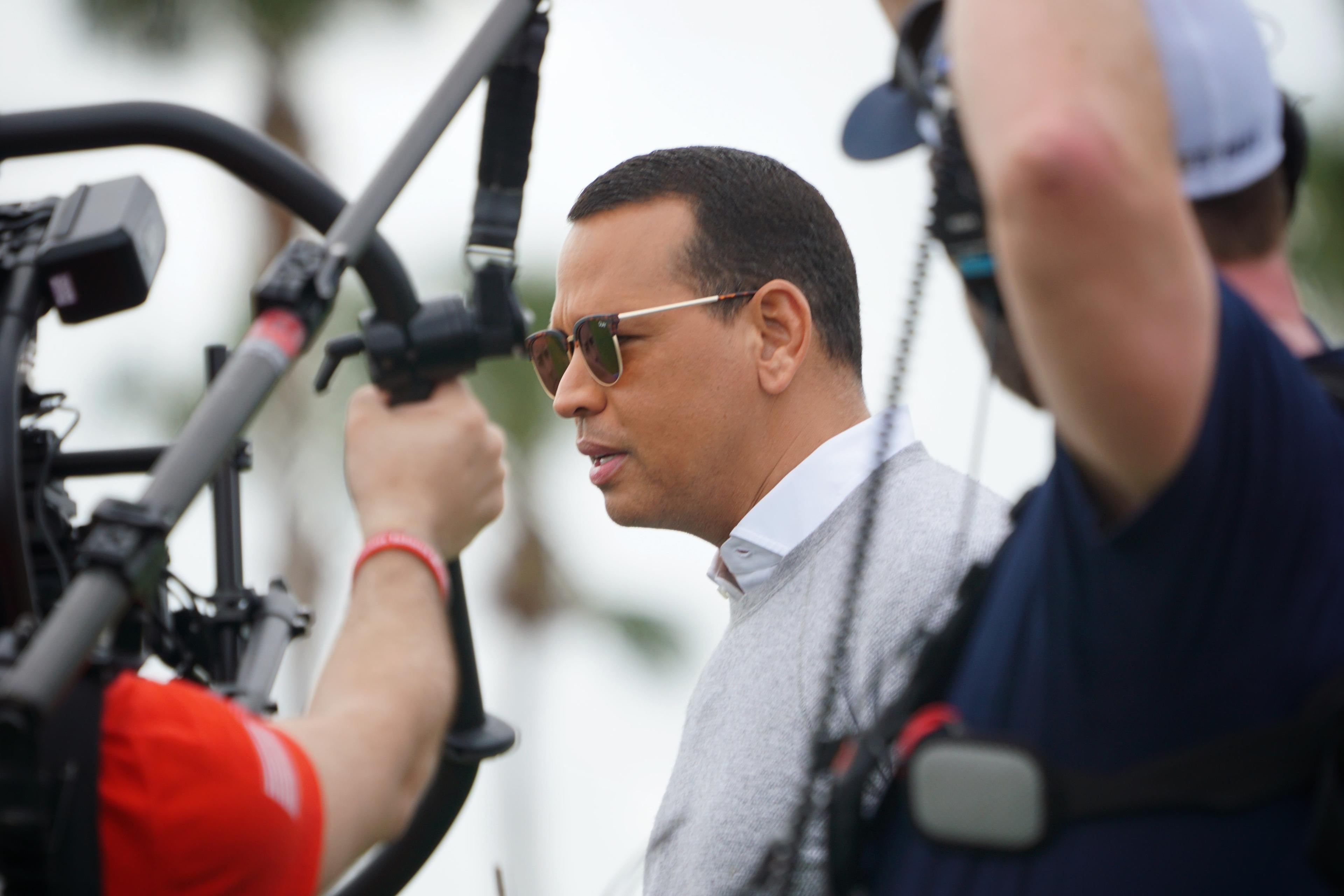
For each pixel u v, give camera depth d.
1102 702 2.97
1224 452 2.82
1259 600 2.86
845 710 4.77
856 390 6.02
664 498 5.82
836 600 5.10
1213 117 3.33
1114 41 2.67
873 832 3.42
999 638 3.28
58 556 4.18
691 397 5.71
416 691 3.87
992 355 3.37
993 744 2.99
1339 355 3.39
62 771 3.33
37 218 4.36
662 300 5.73
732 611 5.83
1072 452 2.93
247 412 3.27
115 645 3.59
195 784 3.44
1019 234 2.64
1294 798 2.83
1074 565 3.00
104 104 4.22
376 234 3.87
